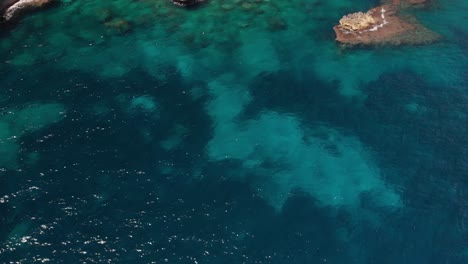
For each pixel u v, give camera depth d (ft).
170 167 84.89
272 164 87.10
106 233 73.51
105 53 109.70
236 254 71.87
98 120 92.32
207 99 99.71
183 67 107.55
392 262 72.18
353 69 109.40
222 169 85.46
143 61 108.27
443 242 74.79
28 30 114.83
